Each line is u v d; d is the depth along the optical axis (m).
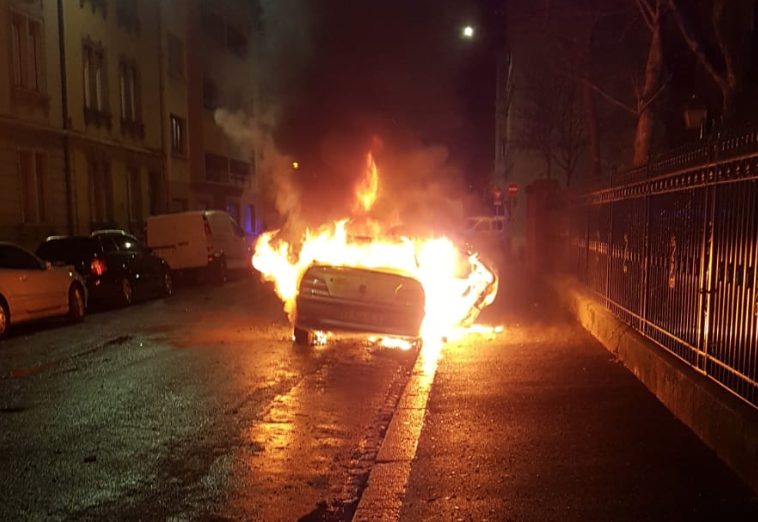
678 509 4.10
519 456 5.10
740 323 5.04
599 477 4.63
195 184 36.81
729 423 4.72
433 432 5.73
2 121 20.45
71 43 24.47
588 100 18.67
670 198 6.75
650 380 6.74
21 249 12.38
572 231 13.16
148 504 4.56
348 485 4.91
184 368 8.67
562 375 7.50
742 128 5.05
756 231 4.82
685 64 17.14
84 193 25.19
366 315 9.38
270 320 12.86
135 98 30.22
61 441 5.83
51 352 10.04
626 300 8.55
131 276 16.09
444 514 4.20
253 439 5.89
